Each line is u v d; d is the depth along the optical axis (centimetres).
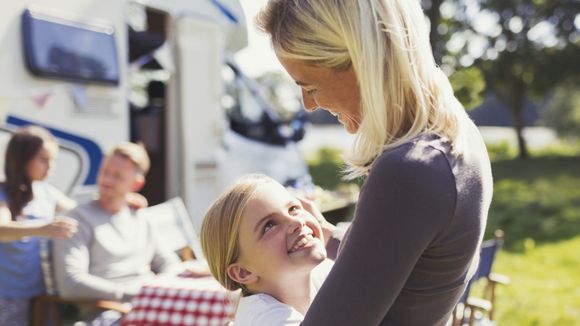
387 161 105
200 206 531
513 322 464
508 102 2234
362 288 104
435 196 102
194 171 523
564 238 788
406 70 110
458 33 2000
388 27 110
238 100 622
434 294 108
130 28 507
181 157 517
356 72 111
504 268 635
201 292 254
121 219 333
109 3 435
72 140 406
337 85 119
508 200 1118
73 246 307
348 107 122
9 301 308
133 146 336
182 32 504
